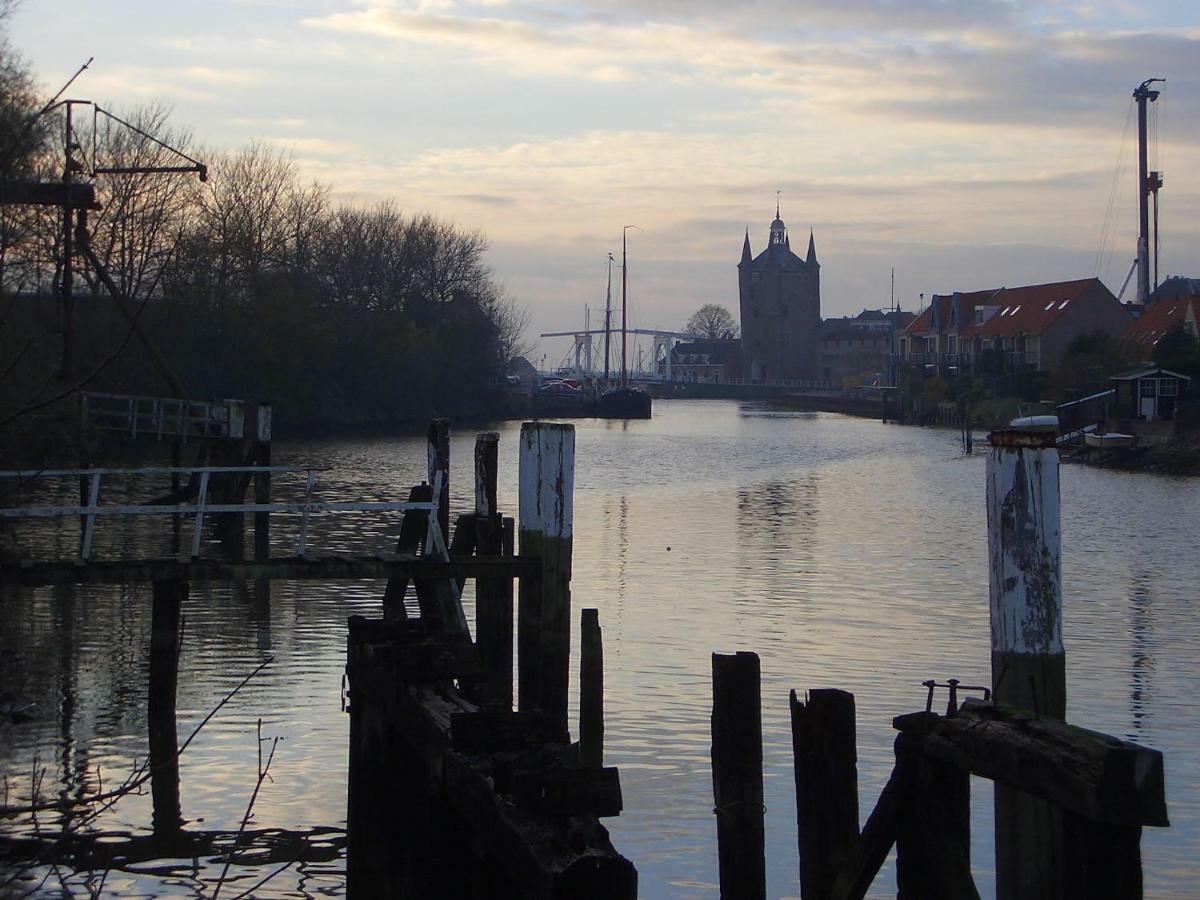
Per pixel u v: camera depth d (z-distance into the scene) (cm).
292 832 1193
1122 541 3384
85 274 2694
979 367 10988
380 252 10288
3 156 893
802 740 710
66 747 1402
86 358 3203
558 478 1296
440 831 836
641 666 1812
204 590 2364
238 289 7044
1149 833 1207
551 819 653
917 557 3020
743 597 2430
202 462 3412
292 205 9031
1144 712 1636
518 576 1297
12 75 1670
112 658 1812
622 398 12144
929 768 616
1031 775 542
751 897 771
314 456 6303
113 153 4328
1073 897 524
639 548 3136
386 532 3297
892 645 1989
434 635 1134
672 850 1141
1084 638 2098
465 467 5612
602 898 609
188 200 5178
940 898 610
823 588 2547
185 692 1641
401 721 971
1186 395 7188
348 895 1063
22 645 1883
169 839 1162
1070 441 6981
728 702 773
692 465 6147
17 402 1702
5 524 3231
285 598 2291
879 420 12262
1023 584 662
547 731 789
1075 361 8738
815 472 5738
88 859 1110
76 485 4294
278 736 1464
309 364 7912
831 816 695
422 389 9912
